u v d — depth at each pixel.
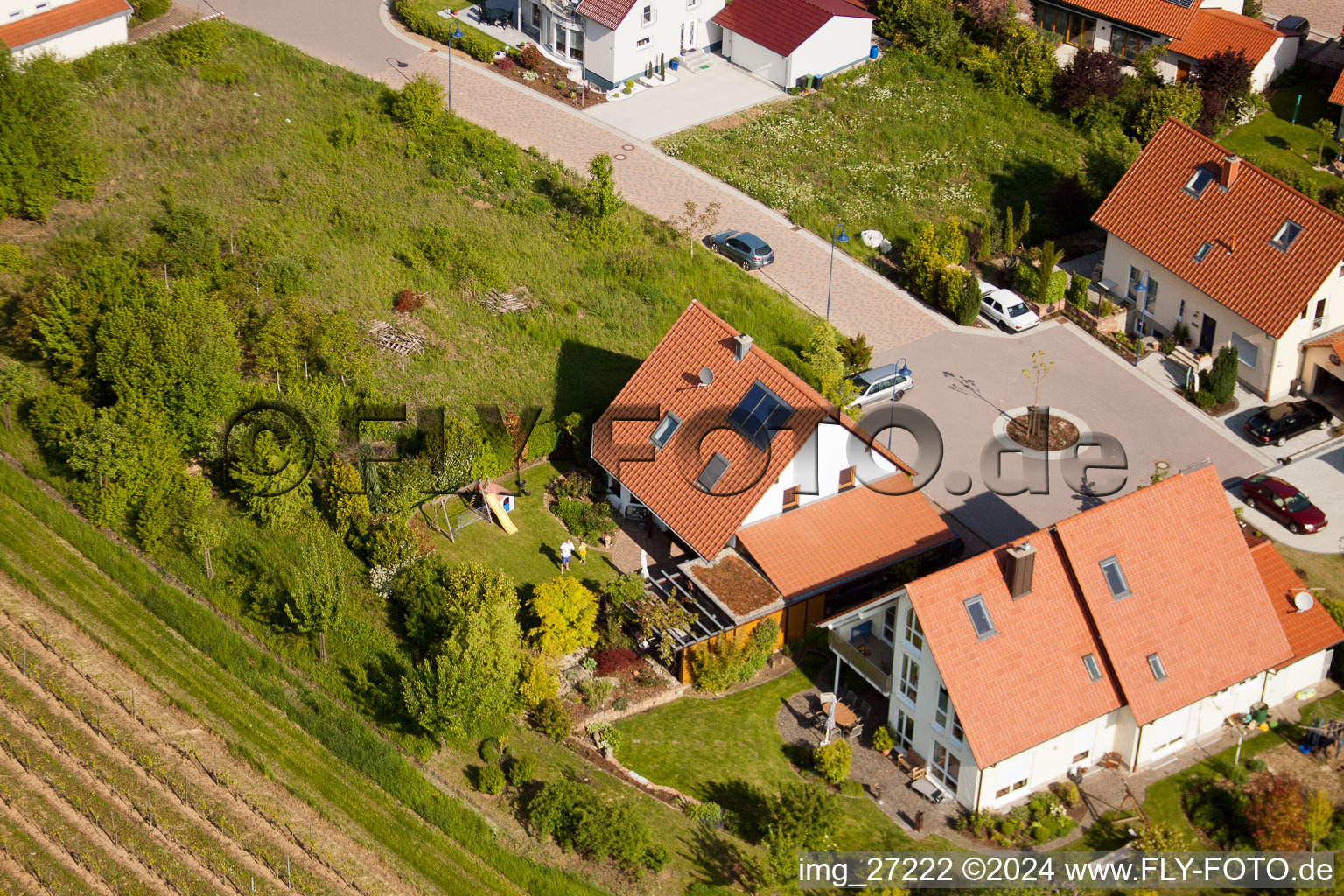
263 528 53.03
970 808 45.16
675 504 52.69
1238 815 44.91
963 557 54.59
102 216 65.81
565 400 59.75
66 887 42.62
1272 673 48.22
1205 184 65.38
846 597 51.59
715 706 48.78
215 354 54.72
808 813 42.97
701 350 54.44
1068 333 67.50
